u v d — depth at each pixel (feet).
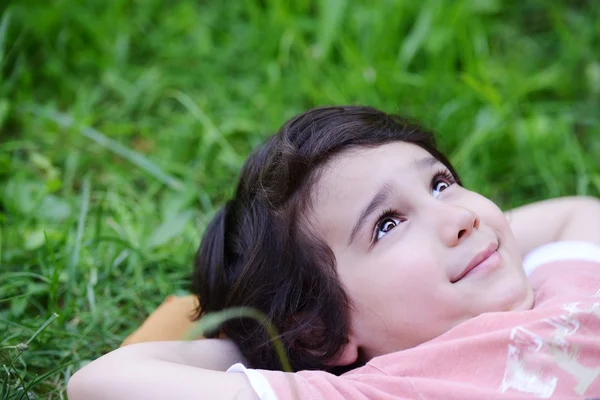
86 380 4.55
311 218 4.88
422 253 4.65
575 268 5.37
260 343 5.08
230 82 8.68
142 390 4.46
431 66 8.48
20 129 8.20
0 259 6.34
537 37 9.24
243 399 4.40
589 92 8.40
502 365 4.47
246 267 5.08
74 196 7.23
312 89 8.15
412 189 4.81
